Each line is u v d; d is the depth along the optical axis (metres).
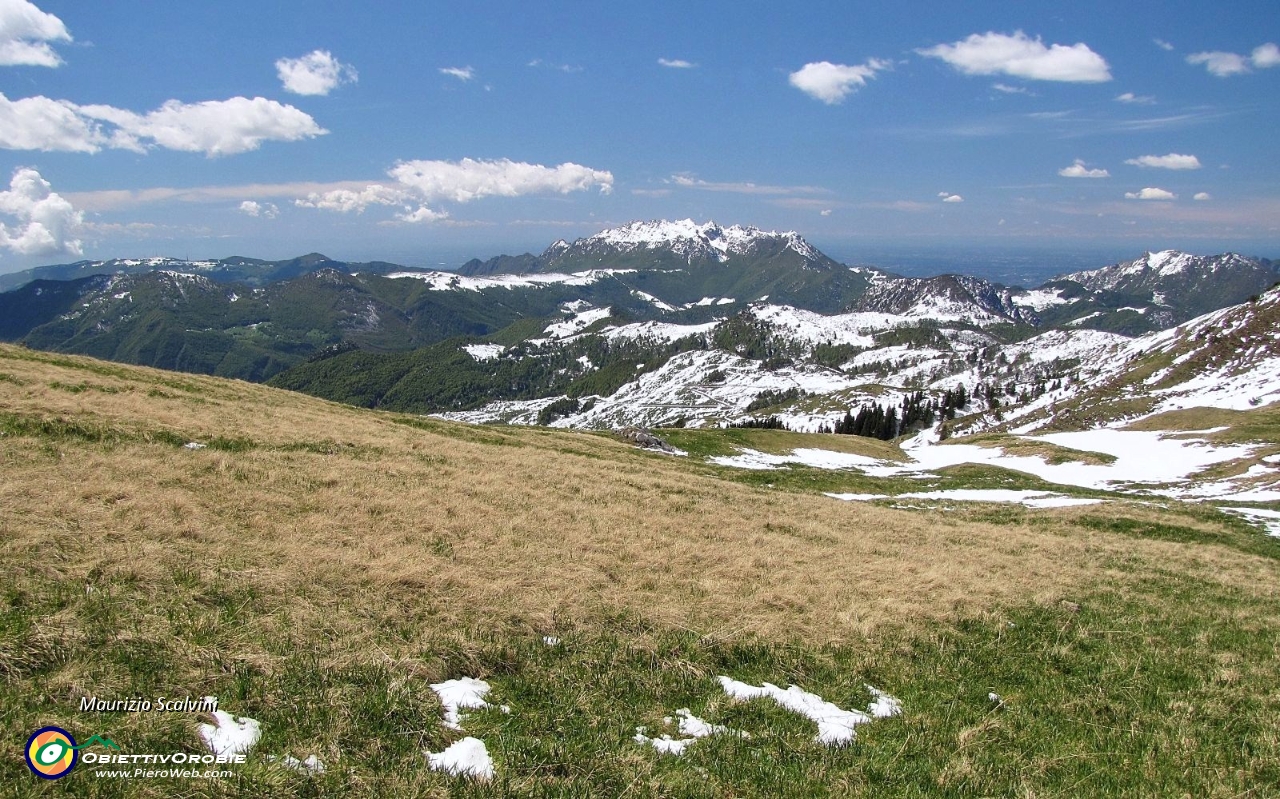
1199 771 11.20
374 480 24.38
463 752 9.22
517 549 19.12
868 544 27.08
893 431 186.25
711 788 9.13
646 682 12.16
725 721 11.23
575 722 10.52
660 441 72.62
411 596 14.10
